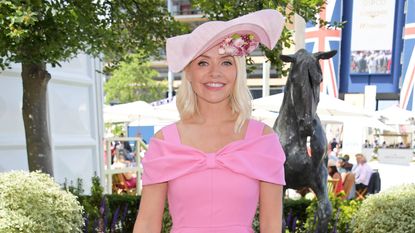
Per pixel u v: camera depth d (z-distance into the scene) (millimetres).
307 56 2967
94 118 7594
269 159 1675
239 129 1731
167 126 1795
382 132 28094
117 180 8766
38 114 4211
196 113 1796
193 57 1684
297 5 3490
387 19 24172
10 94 5934
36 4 2947
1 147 5754
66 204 3549
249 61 4605
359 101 26594
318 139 3107
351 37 24922
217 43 1712
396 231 3402
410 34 23078
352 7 24562
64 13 3344
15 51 3396
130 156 10312
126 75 34594
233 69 1743
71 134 7062
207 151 1688
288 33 3807
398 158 20594
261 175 1643
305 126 2934
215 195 1613
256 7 3766
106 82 37312
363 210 3750
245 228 1633
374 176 9406
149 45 5168
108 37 4035
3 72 5750
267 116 11328
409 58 23031
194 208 1619
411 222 3395
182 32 4922
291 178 3191
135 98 35156
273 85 36625
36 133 4203
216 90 1717
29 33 3180
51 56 3641
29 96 4184
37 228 3150
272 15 1815
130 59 5270
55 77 6582
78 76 7176
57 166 6648
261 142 1700
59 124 6781
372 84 25109
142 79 34875
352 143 17344
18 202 3211
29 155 4199
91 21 4012
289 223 4590
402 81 23625
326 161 3328
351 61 25172
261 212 1713
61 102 6816
